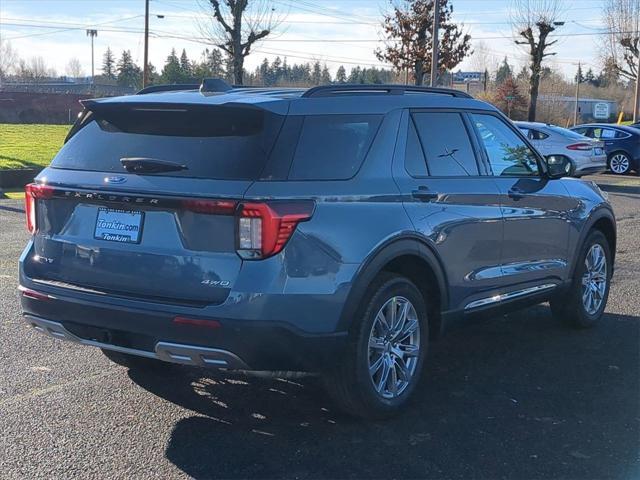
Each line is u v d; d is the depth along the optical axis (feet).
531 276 17.98
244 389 15.84
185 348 12.19
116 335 12.92
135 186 12.66
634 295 24.77
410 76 103.86
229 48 71.05
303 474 12.03
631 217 43.50
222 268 12.05
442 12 98.32
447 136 15.96
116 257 12.94
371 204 13.42
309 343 12.41
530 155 18.76
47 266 13.93
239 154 12.50
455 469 12.25
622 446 13.16
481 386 16.14
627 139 69.87
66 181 13.56
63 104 159.12
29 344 18.43
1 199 46.93
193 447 12.98
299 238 12.21
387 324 14.08
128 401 15.02
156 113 13.64
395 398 14.30
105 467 12.19
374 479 11.90
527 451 12.93
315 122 13.23
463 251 15.61
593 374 16.97
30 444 12.97
